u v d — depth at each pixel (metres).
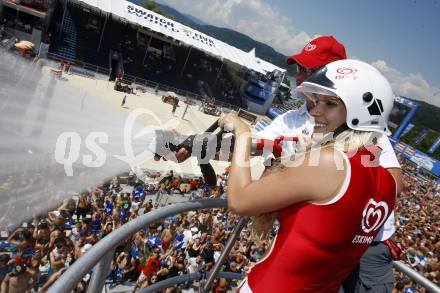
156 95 40.91
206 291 2.16
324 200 1.31
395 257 2.44
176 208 1.71
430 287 2.25
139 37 47.94
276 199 1.35
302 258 1.35
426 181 37.88
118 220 10.38
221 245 9.05
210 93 50.53
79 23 43.78
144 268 7.58
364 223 1.37
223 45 51.69
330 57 2.58
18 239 6.05
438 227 21.89
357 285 2.35
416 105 32.47
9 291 6.03
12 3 32.09
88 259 1.18
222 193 15.74
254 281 1.50
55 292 1.03
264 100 53.44
